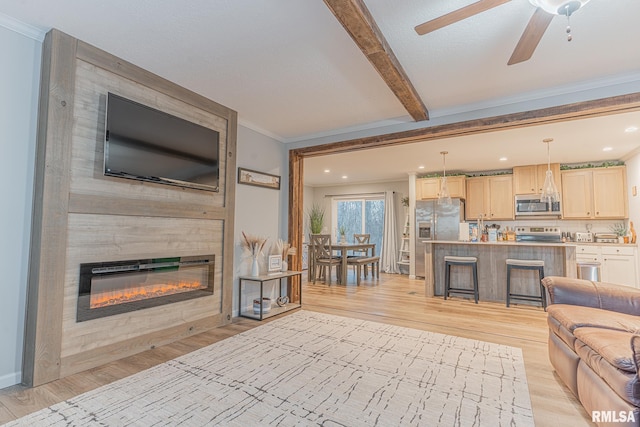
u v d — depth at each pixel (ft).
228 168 12.02
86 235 7.95
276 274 13.66
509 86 10.11
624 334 5.67
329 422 5.76
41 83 7.43
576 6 5.11
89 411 6.04
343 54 8.44
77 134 7.81
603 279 18.10
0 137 6.94
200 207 10.89
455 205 22.21
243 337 10.30
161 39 7.82
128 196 8.84
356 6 5.95
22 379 7.08
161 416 5.90
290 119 13.28
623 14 6.70
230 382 7.22
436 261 17.84
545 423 5.78
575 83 9.86
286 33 7.55
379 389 6.95
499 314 13.39
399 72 8.56
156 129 9.29
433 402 6.45
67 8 6.72
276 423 5.72
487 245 16.21
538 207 20.49
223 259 11.78
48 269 7.16
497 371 7.89
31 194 7.35
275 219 15.16
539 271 14.61
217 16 6.95
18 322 7.13
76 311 7.68
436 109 11.97
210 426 5.62
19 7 6.68
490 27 7.15
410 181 24.14
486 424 5.74
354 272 26.27
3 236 6.95
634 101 9.27
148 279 9.36
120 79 8.73
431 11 6.61
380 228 28.71
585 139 15.12
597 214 19.13
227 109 12.00
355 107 11.96
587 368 5.92
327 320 12.30
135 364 8.18
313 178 27.35
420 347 9.48
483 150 17.31
